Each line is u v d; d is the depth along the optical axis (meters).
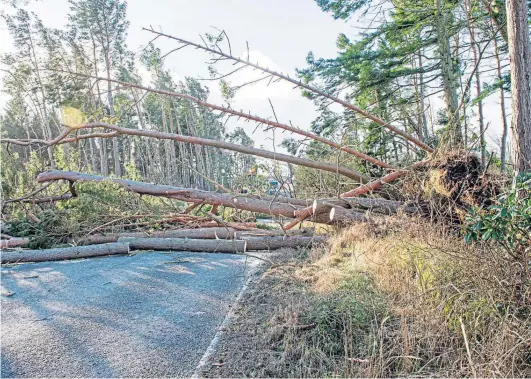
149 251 7.66
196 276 5.47
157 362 2.82
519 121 4.95
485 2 10.83
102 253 7.20
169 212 8.45
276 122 7.46
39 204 9.12
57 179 8.34
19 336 3.36
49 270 6.13
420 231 4.62
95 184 8.02
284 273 5.21
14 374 2.68
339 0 11.57
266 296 4.29
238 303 4.13
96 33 24.59
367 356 2.71
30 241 7.96
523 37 5.04
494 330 2.72
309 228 7.97
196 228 8.60
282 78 7.31
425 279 3.55
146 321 3.68
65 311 4.03
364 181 7.80
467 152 5.89
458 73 12.12
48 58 24.31
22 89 26.03
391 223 5.39
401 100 12.62
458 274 3.37
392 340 2.89
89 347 3.11
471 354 2.60
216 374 2.62
